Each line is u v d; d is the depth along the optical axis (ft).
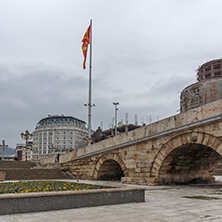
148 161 64.59
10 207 26.48
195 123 52.65
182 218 24.52
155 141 63.31
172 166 63.87
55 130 436.76
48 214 26.32
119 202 33.58
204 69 161.68
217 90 102.68
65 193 29.53
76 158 94.79
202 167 72.18
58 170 104.42
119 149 74.38
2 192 31.68
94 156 85.71
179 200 37.22
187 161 65.41
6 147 237.86
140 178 66.23
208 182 75.97
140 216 25.45
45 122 460.14
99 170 83.56
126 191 34.37
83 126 472.85
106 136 199.82
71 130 437.17
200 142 53.01
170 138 59.16
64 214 26.37
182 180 68.44
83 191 30.83
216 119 48.57
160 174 63.00
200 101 104.99
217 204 33.40
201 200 37.24
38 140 452.35
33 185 45.01
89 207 30.66
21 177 91.50
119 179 88.17
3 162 135.13
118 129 210.38
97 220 23.61
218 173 126.11
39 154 437.99
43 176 94.17
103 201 32.30
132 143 68.44
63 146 429.38
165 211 28.22
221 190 50.29
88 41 131.54
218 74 155.63
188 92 112.06
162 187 57.26
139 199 35.32
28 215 25.73
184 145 56.95
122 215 25.93
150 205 32.40
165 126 59.47
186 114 54.85
